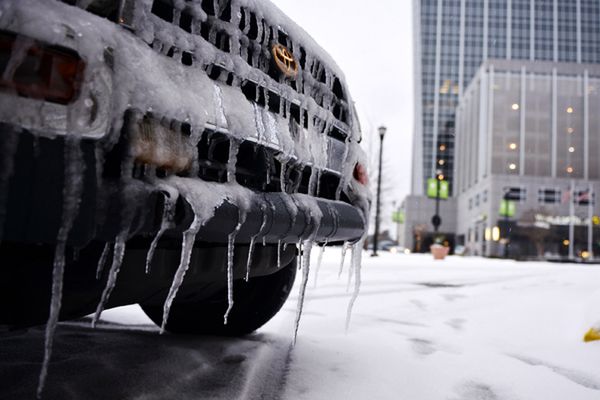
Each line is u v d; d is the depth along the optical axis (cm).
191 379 254
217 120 192
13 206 129
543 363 325
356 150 304
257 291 335
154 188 159
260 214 205
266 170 222
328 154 274
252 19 229
